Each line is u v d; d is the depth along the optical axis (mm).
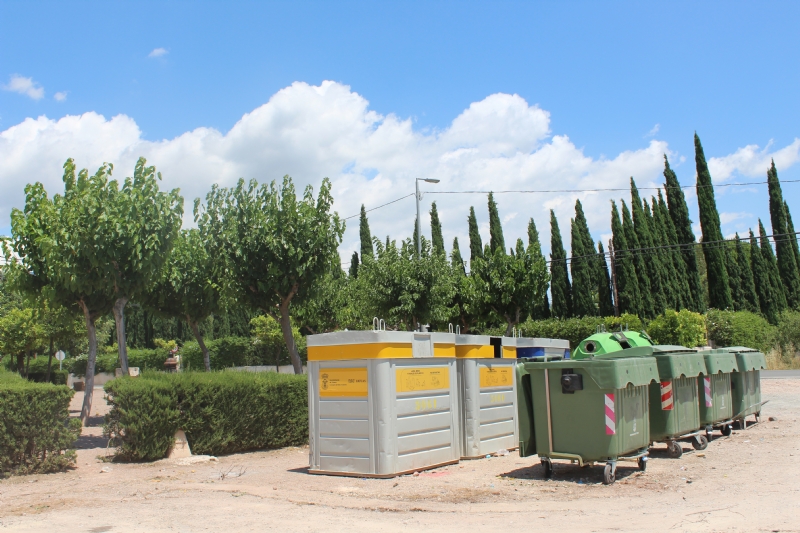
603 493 7781
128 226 12438
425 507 7148
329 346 9578
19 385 9656
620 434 8523
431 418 9891
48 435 9656
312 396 9695
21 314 30422
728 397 12969
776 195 47656
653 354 10641
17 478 9219
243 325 60562
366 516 6707
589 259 48219
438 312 21906
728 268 46406
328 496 7820
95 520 6535
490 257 23312
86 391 14844
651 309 42375
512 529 6047
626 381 8539
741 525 5875
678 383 10797
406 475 9266
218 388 11320
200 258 19219
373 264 22391
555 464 10094
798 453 10156
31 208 14695
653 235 44875
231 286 15492
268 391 12109
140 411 10430
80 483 8875
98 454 11398
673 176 46719
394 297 21734
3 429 9312
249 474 9562
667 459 10250
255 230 15258
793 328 38156
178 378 11117
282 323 15719
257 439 11875
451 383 10430
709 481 8227
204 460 10727
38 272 14500
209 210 16625
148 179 13188
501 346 11906
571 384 8633
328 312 27672
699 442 11180
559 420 8773
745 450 10820
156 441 10570
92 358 14852
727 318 34812
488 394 11312
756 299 45188
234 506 7215
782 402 18625
